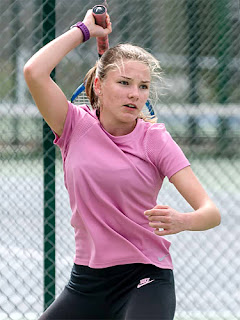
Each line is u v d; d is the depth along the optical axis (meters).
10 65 20.86
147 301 9.77
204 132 25.88
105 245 10.09
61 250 20.59
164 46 21.41
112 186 9.93
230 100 23.94
